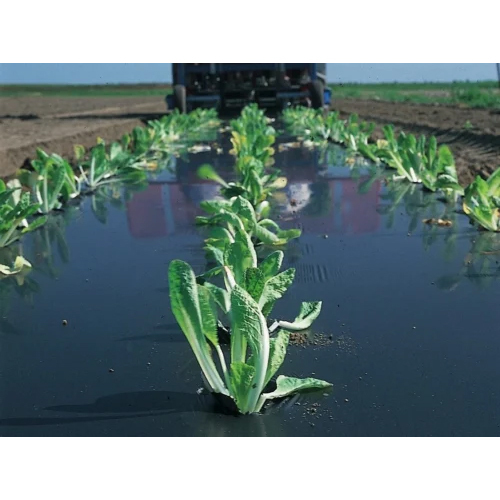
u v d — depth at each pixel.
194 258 3.79
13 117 16.52
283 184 5.58
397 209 4.93
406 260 3.66
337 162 7.53
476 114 12.88
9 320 2.98
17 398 2.27
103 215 5.04
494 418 2.06
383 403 2.16
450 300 3.05
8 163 7.23
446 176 4.84
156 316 2.96
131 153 8.19
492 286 3.22
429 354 2.51
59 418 2.13
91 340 2.73
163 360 2.53
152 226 4.62
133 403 2.21
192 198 5.58
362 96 26.92
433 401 2.17
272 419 2.09
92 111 19.88
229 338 2.67
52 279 3.54
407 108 16.75
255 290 2.21
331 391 2.25
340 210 4.96
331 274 3.44
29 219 4.96
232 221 3.53
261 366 2.07
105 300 3.19
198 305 2.12
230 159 7.91
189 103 13.81
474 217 4.38
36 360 2.57
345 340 2.64
